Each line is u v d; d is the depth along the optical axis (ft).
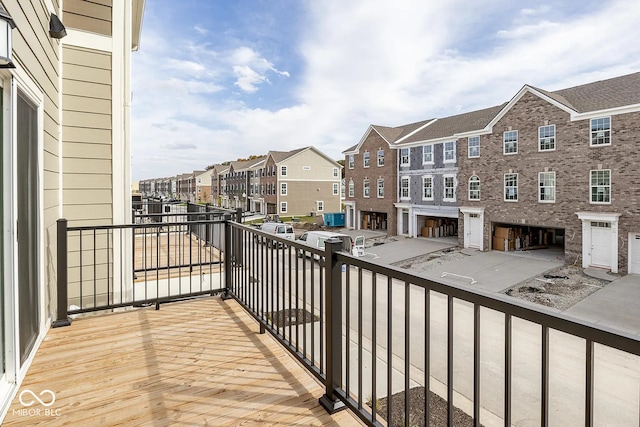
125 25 14.79
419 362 20.17
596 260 43.45
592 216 42.70
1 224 6.97
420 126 77.36
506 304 3.43
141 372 7.75
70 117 13.60
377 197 79.15
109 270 14.35
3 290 6.91
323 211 124.06
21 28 7.84
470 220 58.49
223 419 6.15
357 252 54.70
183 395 6.88
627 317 28.76
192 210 28.71
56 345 9.08
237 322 10.79
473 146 58.13
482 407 15.71
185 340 9.46
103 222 14.30
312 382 7.41
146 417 6.19
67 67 13.55
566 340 23.90
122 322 10.73
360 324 5.76
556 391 17.63
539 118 48.93
